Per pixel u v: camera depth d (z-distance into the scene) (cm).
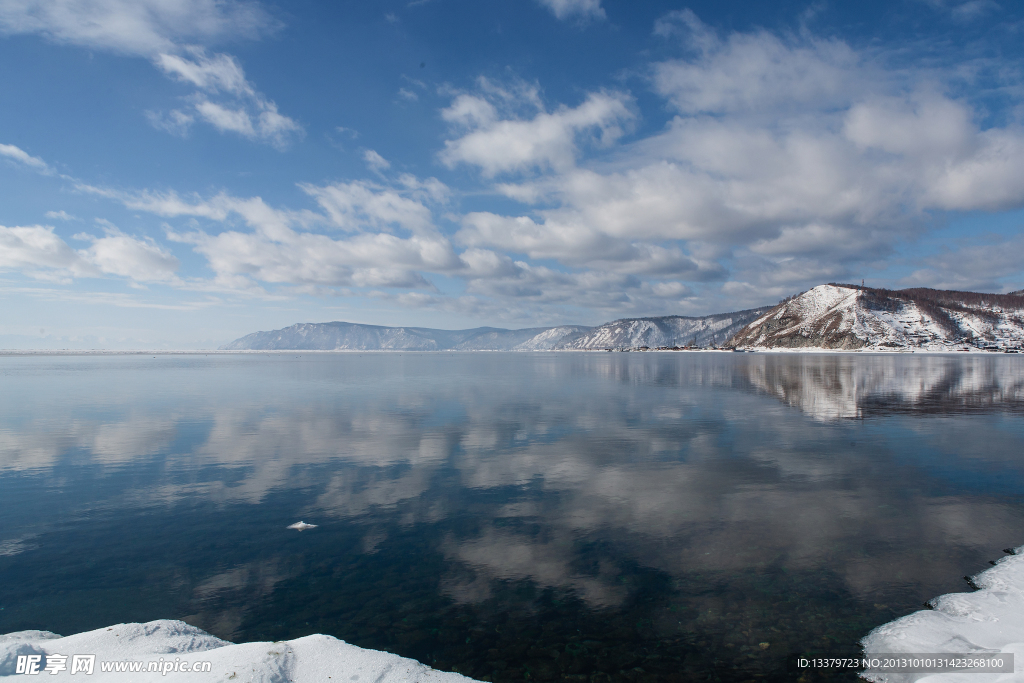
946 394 3903
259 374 7481
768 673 619
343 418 2730
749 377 6181
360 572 902
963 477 1452
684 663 643
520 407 3206
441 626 730
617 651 670
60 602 797
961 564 890
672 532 1057
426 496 1332
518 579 868
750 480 1441
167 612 767
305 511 1223
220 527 1122
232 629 721
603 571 890
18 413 2964
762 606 768
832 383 5109
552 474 1539
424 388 4759
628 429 2328
